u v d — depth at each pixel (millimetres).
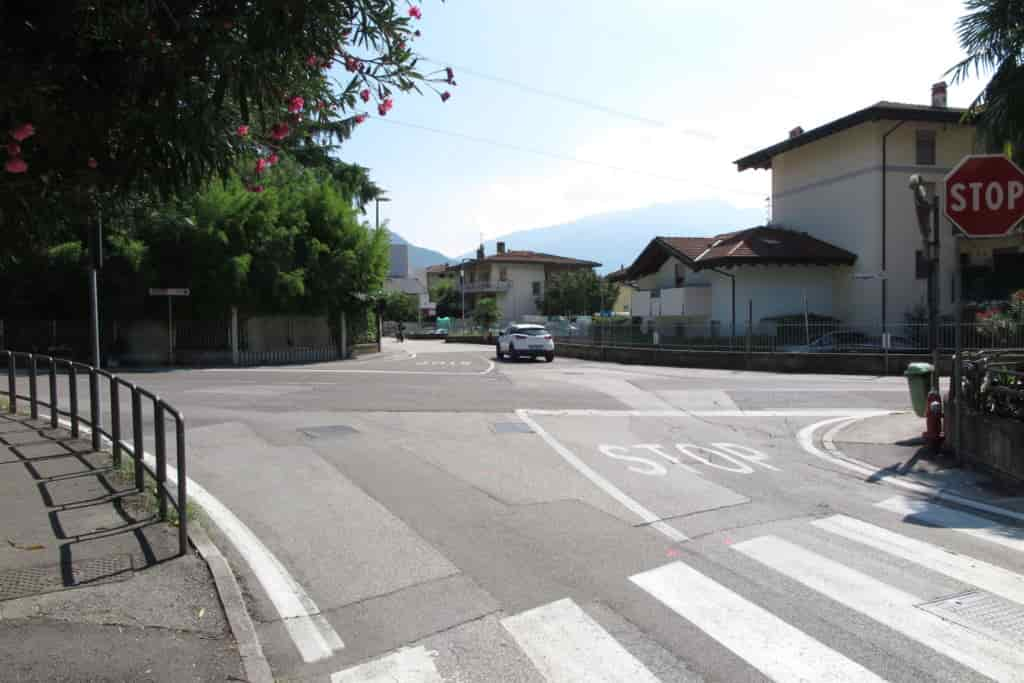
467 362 30188
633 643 4156
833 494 7656
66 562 5152
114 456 7926
